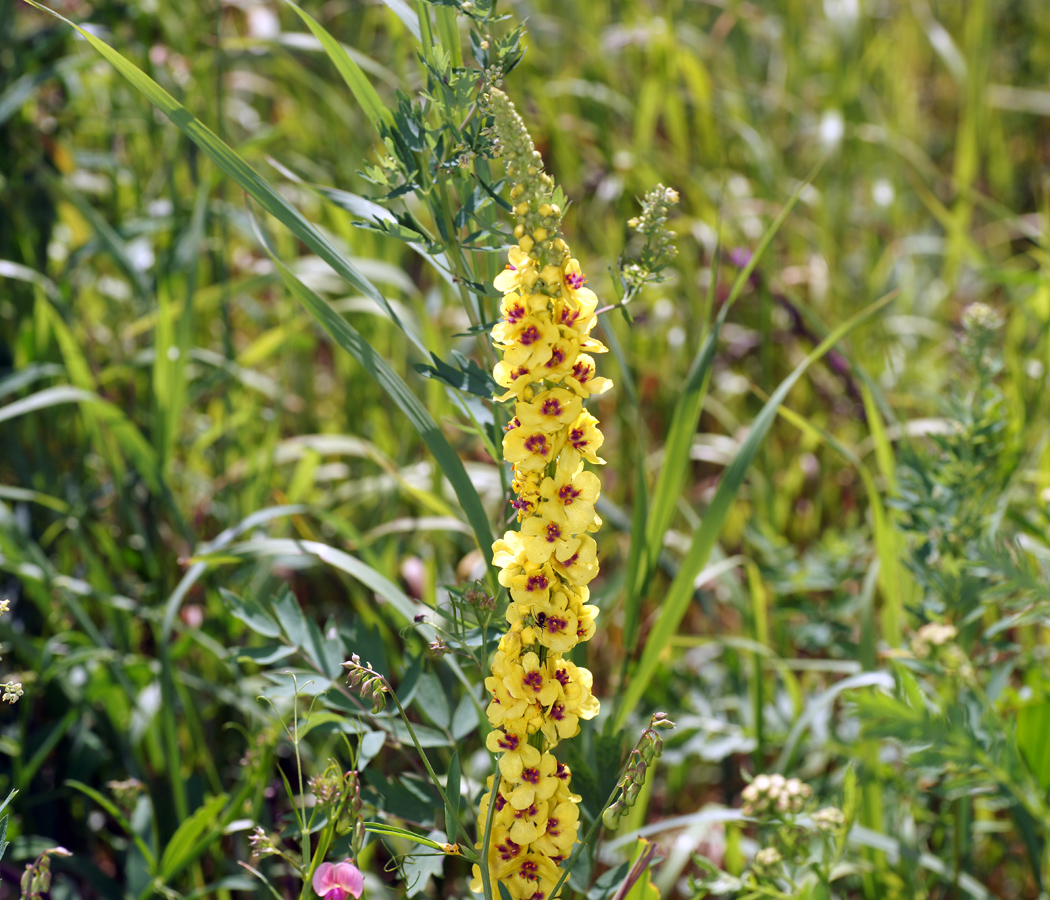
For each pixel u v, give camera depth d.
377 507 1.74
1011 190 2.85
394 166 1.14
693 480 2.17
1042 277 1.76
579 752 1.20
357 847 1.11
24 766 1.41
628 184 2.07
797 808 1.23
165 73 1.79
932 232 2.70
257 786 1.29
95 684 1.40
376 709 1.11
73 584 1.41
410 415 1.18
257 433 1.88
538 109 2.21
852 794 1.22
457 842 1.15
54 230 1.96
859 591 1.72
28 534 1.57
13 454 1.62
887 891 1.32
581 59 2.41
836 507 1.98
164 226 1.68
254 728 1.37
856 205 2.67
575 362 1.07
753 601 1.51
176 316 1.64
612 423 1.98
